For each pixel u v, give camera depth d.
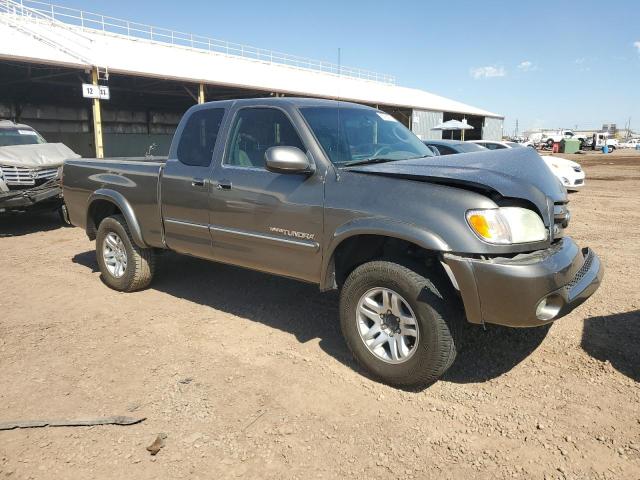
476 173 3.23
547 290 2.97
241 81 24.02
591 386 3.31
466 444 2.78
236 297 5.24
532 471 2.55
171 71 21.27
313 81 32.97
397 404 3.18
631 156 42.81
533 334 4.13
